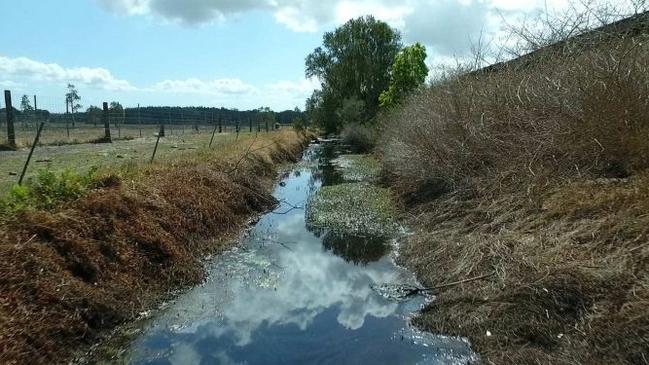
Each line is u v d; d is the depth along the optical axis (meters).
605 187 6.99
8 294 5.20
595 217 6.38
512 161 9.61
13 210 6.51
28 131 31.83
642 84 7.04
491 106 10.48
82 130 38.56
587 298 5.11
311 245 10.14
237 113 55.88
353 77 48.03
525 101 9.34
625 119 7.09
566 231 6.45
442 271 7.46
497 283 6.17
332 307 6.86
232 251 9.59
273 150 23.50
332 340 5.84
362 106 42.53
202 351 5.64
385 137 18.86
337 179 19.64
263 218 12.64
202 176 11.67
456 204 10.16
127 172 10.10
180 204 9.61
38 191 7.42
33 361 4.88
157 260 7.63
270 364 5.32
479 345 5.35
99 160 14.73
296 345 5.74
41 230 6.30
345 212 12.66
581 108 7.70
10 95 18.91
